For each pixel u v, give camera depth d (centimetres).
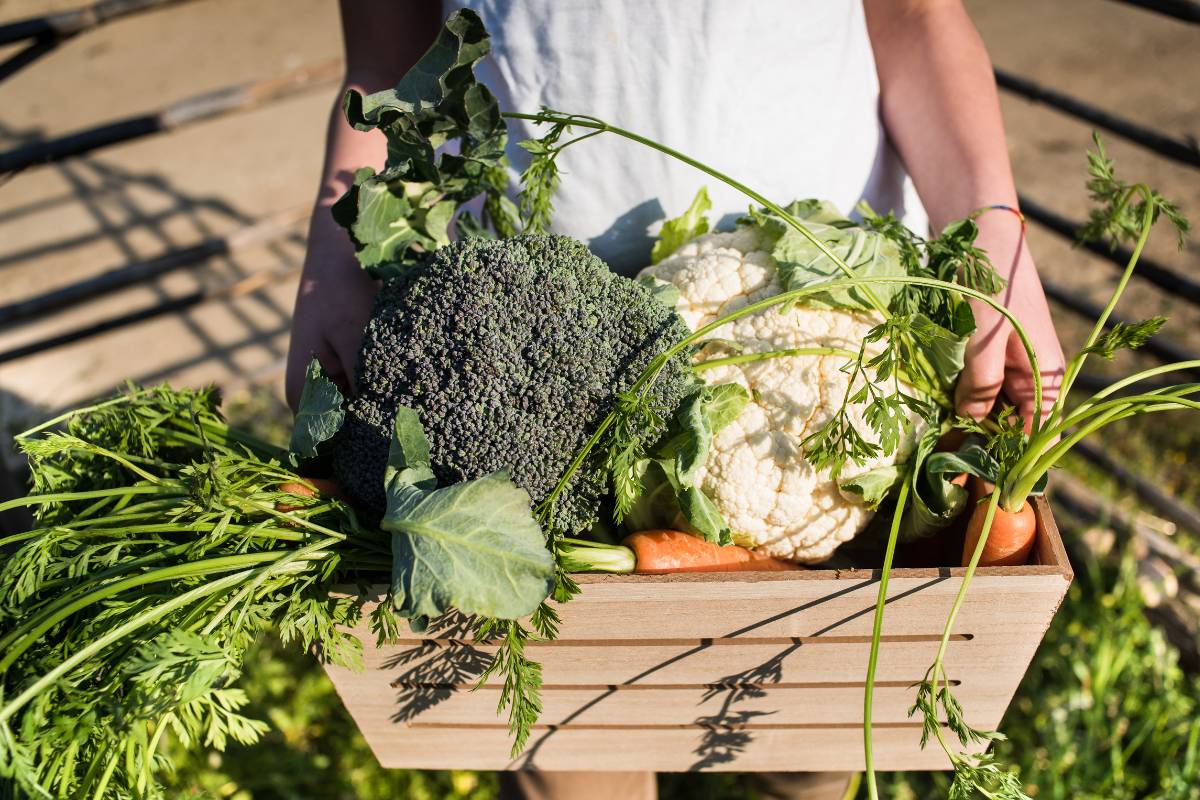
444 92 145
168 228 552
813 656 141
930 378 151
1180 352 317
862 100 174
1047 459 130
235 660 126
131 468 145
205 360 456
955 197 170
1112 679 258
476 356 135
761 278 157
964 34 180
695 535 148
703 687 148
